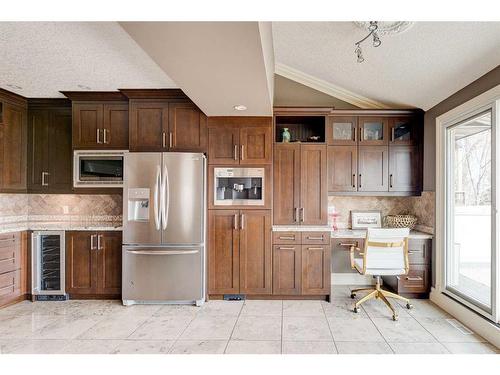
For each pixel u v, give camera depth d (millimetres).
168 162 3418
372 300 3619
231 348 2498
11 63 2760
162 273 3428
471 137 3225
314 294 3584
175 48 1869
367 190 3955
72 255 3609
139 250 3432
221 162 3611
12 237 3490
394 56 2951
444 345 2547
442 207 3451
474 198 3203
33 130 3824
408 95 3664
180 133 3605
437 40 2512
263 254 3604
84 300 3629
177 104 3600
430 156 3730
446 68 2887
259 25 1649
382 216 4250
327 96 4262
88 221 4016
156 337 2705
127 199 3426
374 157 3959
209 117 3607
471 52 2539
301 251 3592
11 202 3781
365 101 4219
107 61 2717
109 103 3664
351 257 3541
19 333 2791
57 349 2488
